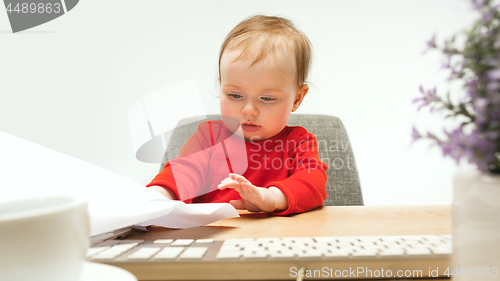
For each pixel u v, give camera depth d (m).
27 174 0.45
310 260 0.30
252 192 0.62
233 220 0.55
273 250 0.32
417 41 1.72
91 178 0.48
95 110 1.41
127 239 0.42
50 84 1.61
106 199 0.43
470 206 0.25
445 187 1.67
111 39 1.67
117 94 1.64
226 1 1.71
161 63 1.68
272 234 0.44
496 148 0.22
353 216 0.56
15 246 0.22
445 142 0.24
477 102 0.22
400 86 1.72
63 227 0.23
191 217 0.47
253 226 0.49
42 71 1.62
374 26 1.72
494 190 0.24
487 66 0.23
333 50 1.73
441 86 1.60
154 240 0.41
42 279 0.23
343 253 0.31
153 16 1.69
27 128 1.56
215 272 0.30
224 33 1.71
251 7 1.72
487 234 0.24
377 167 1.70
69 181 0.46
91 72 1.65
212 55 1.69
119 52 1.67
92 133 1.02
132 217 0.38
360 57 1.73
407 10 1.72
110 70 1.66
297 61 0.91
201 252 0.32
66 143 1.45
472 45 0.23
